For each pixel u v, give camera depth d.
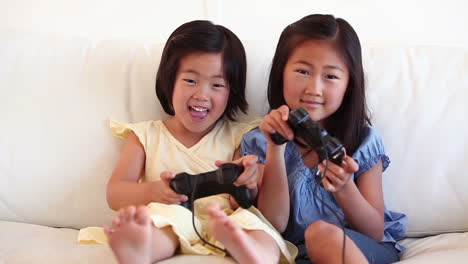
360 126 1.13
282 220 1.04
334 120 1.16
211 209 0.78
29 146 1.20
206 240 0.99
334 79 1.06
